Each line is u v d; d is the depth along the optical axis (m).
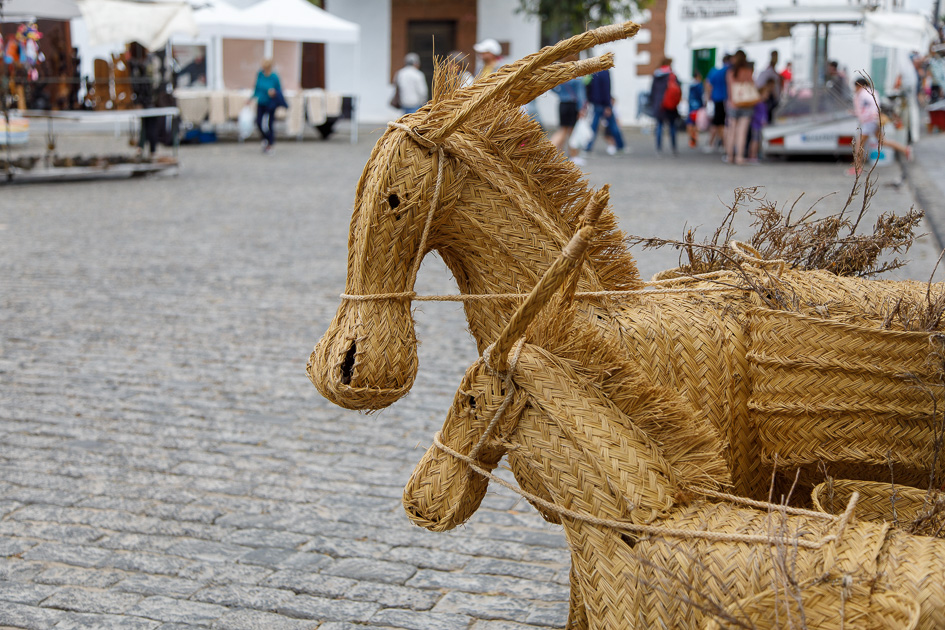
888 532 1.82
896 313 2.32
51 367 6.07
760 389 2.34
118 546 3.78
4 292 8.04
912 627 1.64
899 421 2.24
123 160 16.28
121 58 16.69
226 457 4.70
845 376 2.25
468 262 2.32
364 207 2.20
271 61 20.66
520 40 29.73
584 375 2.09
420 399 5.54
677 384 2.29
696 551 1.89
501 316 2.26
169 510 4.11
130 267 9.09
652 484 1.99
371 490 4.33
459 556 3.73
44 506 4.13
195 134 23.11
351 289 2.26
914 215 2.93
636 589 1.94
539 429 2.05
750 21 18.59
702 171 16.89
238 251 9.92
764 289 2.45
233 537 3.87
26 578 3.52
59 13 16.17
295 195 14.36
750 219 11.06
